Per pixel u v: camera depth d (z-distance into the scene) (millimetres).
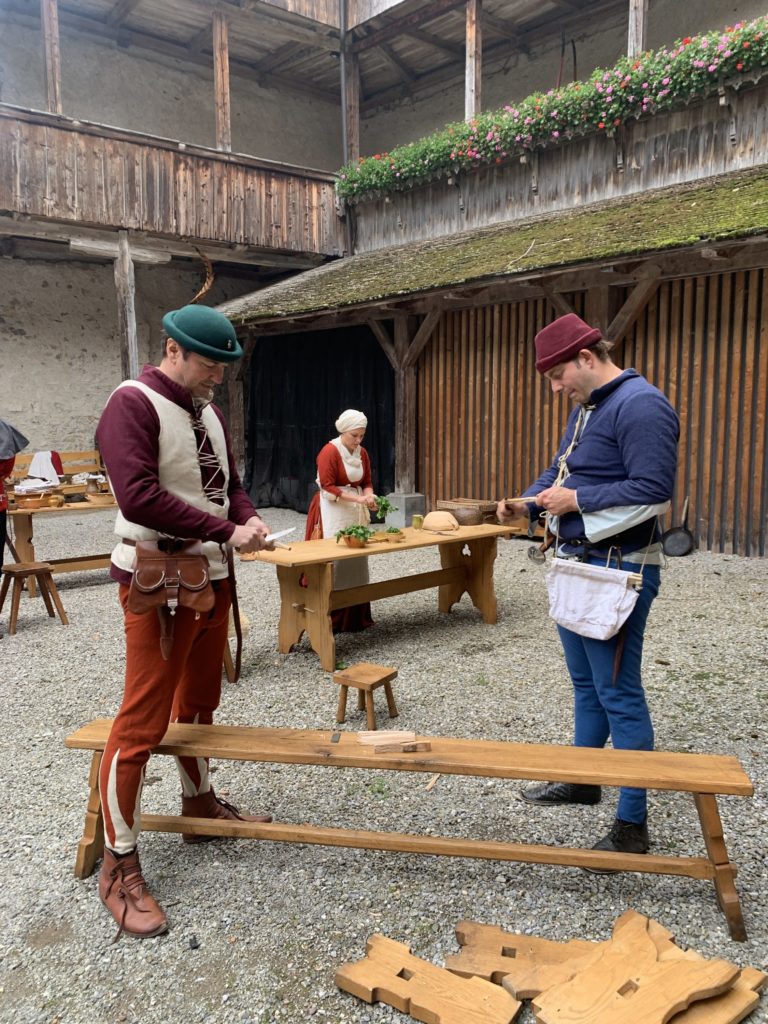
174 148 10531
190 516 2131
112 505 6863
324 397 11430
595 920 2193
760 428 6949
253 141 14867
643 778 2074
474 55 10805
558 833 2650
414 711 3760
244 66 14531
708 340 7223
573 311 7996
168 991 1979
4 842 2719
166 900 2350
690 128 8438
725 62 7855
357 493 5281
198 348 2166
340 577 5090
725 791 2043
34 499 6559
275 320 10070
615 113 8789
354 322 10148
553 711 3686
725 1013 1773
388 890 2373
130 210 10203
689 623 5109
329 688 4141
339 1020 1863
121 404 2137
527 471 8758
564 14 12414
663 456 2244
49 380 12305
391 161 11438
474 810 2830
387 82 15289
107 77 12977
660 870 2148
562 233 8242
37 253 12078
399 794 2973
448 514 5172
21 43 12047
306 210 12102
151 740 2266
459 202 10930
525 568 7102
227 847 2648
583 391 2430
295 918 2250
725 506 7273
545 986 1847
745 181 7473
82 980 2031
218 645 2600
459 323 9367
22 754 3461
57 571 6516
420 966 1969
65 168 9633
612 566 2373
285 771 3213
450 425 9586
